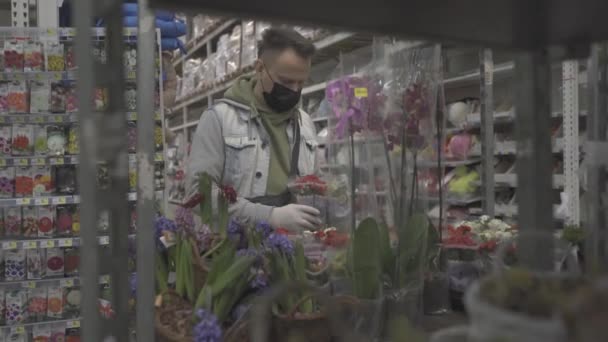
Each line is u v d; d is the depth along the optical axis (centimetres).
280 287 60
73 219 260
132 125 243
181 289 120
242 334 106
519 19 78
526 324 45
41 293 255
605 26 81
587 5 72
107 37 68
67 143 256
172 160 724
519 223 90
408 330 61
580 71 255
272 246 121
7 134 249
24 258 253
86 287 63
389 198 126
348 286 117
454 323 128
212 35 603
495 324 46
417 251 122
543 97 89
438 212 145
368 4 71
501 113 307
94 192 62
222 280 115
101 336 67
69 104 256
